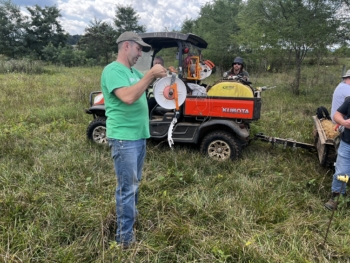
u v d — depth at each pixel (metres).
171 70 4.03
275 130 6.20
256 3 12.29
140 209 3.19
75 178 3.88
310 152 4.94
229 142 4.49
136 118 2.42
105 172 4.10
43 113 7.17
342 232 2.93
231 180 3.91
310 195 3.60
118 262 2.43
